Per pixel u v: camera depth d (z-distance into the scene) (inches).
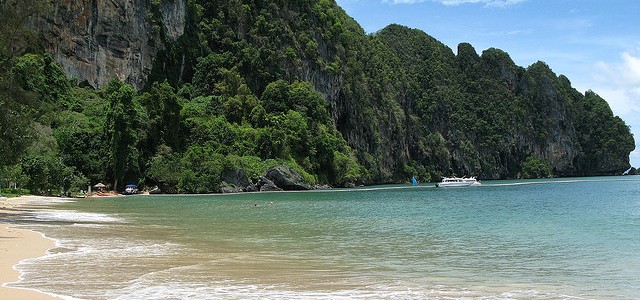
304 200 2888.8
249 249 987.9
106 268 764.0
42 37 4234.7
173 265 804.6
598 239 1170.0
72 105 4170.8
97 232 1227.9
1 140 1568.7
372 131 6879.9
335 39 6860.2
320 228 1391.5
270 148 4714.6
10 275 697.6
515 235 1248.2
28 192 2918.3
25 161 2947.8
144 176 3841.0
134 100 4052.7
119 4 4913.9
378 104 7377.0
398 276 746.2
